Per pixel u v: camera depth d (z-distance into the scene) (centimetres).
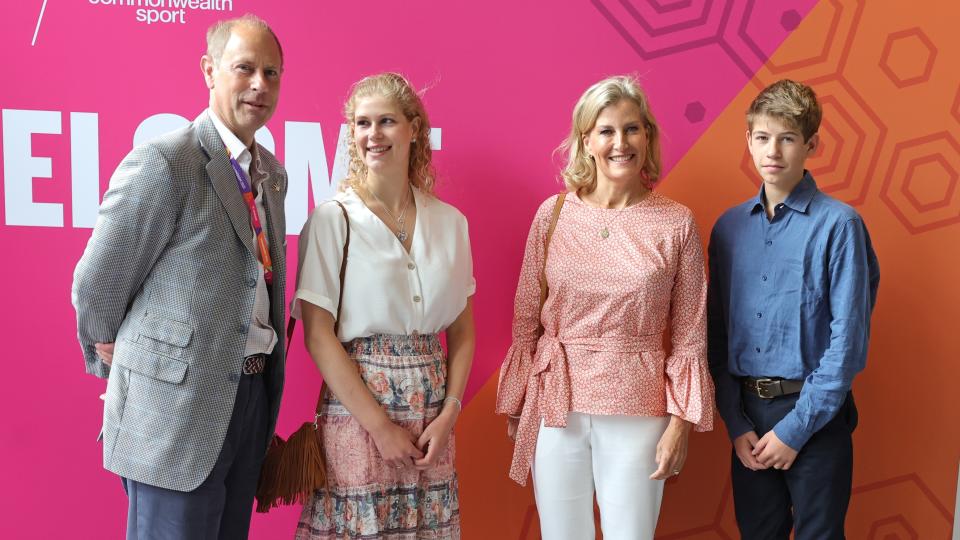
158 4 246
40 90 246
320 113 251
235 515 201
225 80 188
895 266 260
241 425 194
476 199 256
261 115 191
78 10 245
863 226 214
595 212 220
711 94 254
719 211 258
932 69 254
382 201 212
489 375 261
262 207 199
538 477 221
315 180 253
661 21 252
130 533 191
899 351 262
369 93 206
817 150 257
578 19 251
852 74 254
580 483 218
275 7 247
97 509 257
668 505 268
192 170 182
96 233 178
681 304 217
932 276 260
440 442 206
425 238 213
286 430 259
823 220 215
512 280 259
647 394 212
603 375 211
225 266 186
